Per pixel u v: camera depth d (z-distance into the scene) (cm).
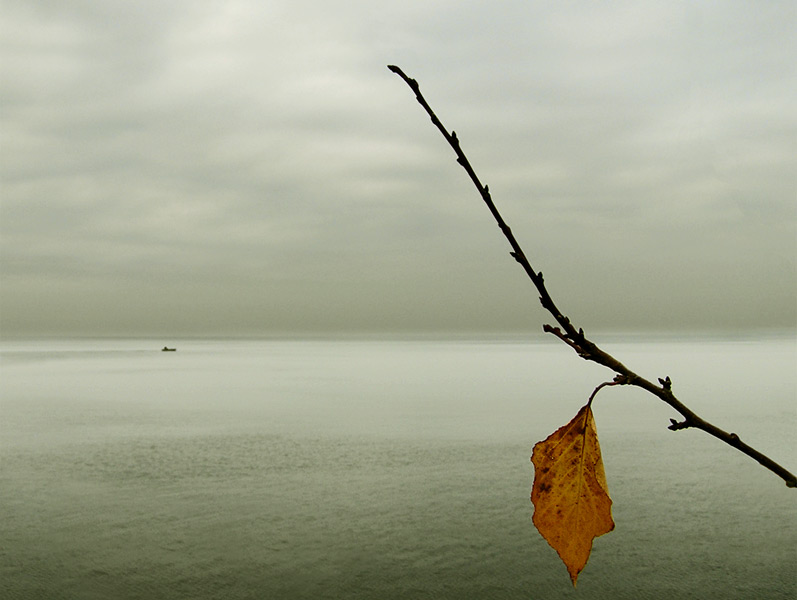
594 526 62
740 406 3319
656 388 81
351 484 1734
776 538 1293
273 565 1179
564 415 3106
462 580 1111
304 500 1584
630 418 2981
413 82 79
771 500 1554
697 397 3797
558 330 79
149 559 1212
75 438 2498
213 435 2552
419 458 2073
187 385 4912
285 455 2139
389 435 2533
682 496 1596
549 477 65
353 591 1071
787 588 1061
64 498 1614
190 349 15375
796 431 2486
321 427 2745
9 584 1102
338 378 5694
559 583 1094
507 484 1720
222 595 1059
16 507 1539
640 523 1394
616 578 1109
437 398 3916
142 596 1059
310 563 1186
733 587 1061
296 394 4206
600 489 63
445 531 1348
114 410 3350
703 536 1309
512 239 79
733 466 1916
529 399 3841
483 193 79
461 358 9912
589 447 65
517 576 1123
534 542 1278
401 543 1283
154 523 1416
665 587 1073
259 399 3888
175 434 2573
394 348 15600
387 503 1552
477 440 2411
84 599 1042
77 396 4094
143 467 1956
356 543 1286
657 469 1894
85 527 1392
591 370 6738
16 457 2120
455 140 79
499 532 1338
